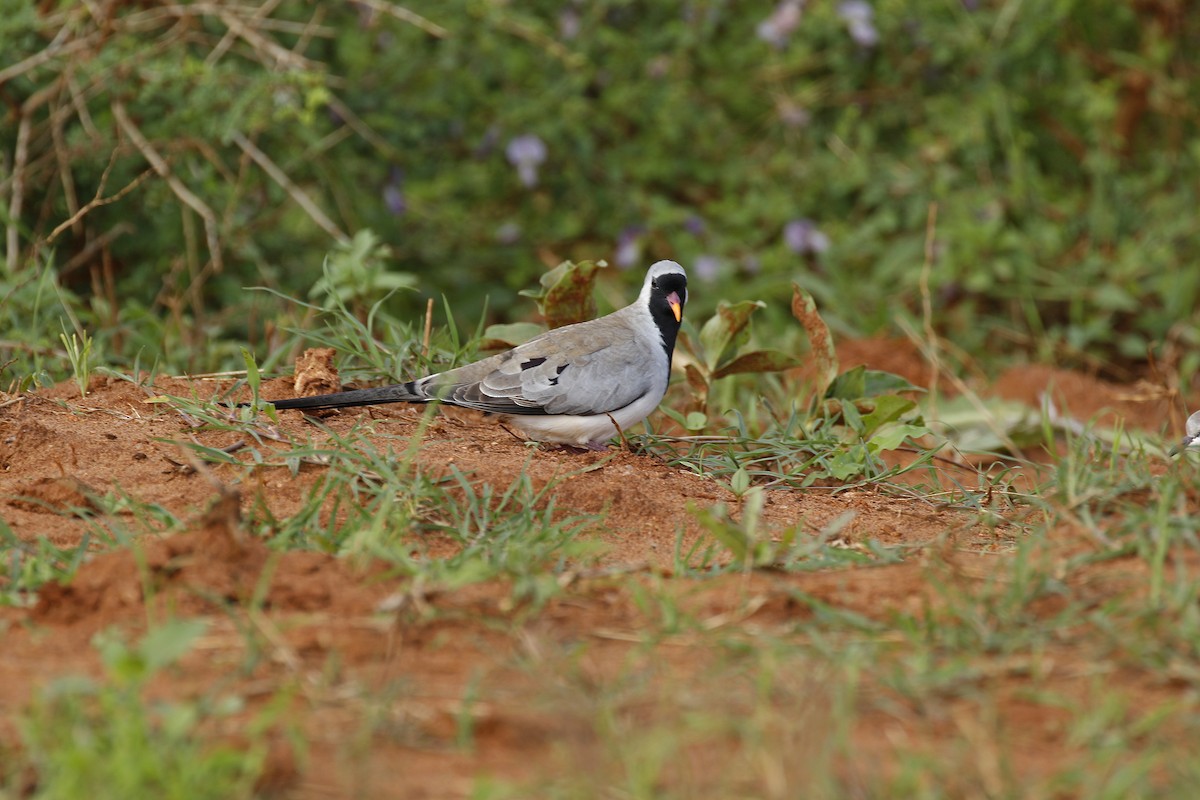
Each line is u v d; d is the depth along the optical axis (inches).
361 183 782.5
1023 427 586.6
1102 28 894.4
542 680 263.0
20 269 626.8
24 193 685.3
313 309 512.1
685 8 833.5
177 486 379.2
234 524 311.0
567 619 294.4
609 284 807.7
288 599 295.9
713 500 401.1
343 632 281.4
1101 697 255.3
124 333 583.2
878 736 244.5
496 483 380.8
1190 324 772.0
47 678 259.8
